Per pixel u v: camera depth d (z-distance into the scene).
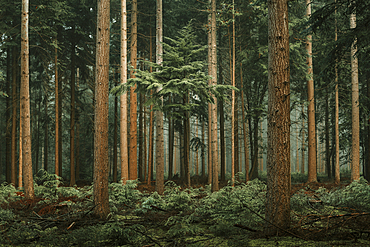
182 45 13.82
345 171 34.75
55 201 10.41
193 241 6.02
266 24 18.81
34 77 26.92
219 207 7.98
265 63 19.58
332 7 10.45
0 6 17.77
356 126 16.97
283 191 6.17
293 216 7.47
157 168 13.78
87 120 28.88
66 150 33.62
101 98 8.66
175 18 23.53
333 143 25.33
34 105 27.00
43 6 16.70
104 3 8.92
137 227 6.50
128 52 21.00
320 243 5.21
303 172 34.84
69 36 22.38
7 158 20.62
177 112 13.30
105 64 8.80
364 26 10.82
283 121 6.34
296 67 18.88
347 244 5.17
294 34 19.58
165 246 5.76
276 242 5.44
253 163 23.66
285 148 6.29
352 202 8.19
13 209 9.33
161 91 11.91
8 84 21.05
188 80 12.10
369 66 18.72
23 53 12.67
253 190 10.66
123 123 16.06
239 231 6.58
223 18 18.14
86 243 5.95
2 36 18.31
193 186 18.50
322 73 12.83
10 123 20.72
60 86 23.59
